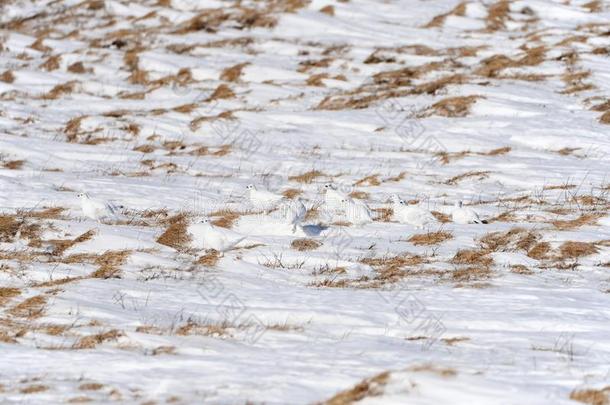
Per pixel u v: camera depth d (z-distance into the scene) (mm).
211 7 199125
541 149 113562
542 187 96438
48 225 79688
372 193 96938
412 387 34250
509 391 34125
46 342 48906
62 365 43438
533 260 69938
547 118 123875
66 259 71812
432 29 176750
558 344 47594
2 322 53344
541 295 59281
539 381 38656
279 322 53625
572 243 71812
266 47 171000
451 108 130875
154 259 70062
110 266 67688
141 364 43156
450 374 35469
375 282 64375
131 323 53000
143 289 61344
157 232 79312
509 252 71875
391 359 44062
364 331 51438
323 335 50500
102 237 75562
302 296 59594
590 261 69312
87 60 167000
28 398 37594
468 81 142625
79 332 50844
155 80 156875
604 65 148000
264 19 182125
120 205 88500
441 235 77125
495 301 57938
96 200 82812
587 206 86750
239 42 173625
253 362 43469
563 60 151125
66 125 131250
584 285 62656
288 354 45469
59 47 177625
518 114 127250
